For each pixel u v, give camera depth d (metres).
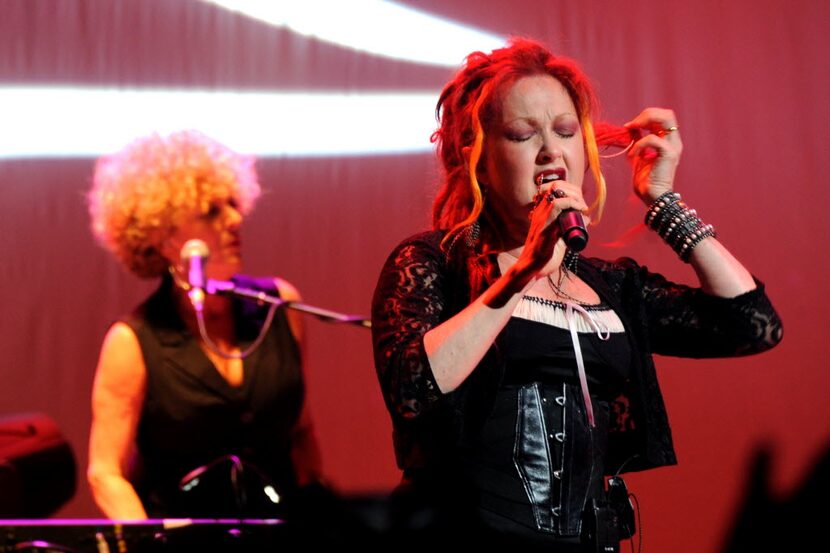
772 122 10.62
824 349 10.45
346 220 10.42
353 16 10.49
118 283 10.29
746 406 10.41
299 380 6.97
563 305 4.70
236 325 6.85
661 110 5.29
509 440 4.48
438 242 4.80
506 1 10.50
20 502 4.35
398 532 3.69
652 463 4.84
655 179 5.24
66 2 10.44
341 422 10.23
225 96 10.44
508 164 4.68
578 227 3.97
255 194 7.22
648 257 10.13
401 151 10.48
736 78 10.64
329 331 10.32
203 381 6.58
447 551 3.78
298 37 10.51
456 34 10.50
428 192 10.42
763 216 10.55
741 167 10.59
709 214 10.57
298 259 10.38
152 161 6.72
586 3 10.55
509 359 4.53
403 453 4.64
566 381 4.61
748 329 5.07
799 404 10.40
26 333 10.20
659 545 10.30
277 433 6.85
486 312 4.21
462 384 4.48
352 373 10.29
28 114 10.35
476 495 4.42
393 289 4.62
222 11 10.49
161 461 6.59
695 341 5.20
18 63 10.38
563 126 4.70
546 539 4.41
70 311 10.24
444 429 4.46
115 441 6.39
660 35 10.62
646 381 4.91
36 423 4.57
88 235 10.30
